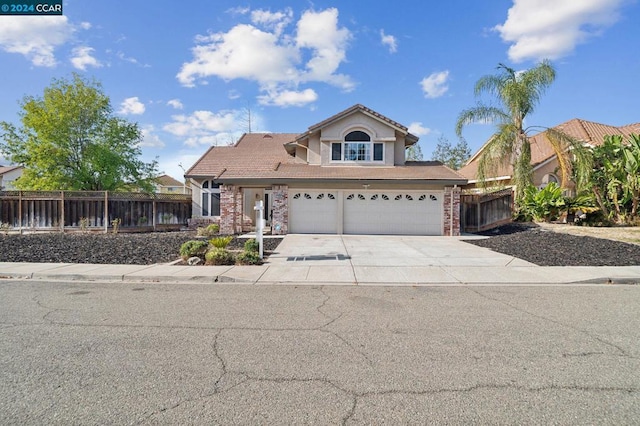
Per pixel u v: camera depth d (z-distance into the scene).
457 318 5.22
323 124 18.05
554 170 19.88
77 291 6.90
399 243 13.48
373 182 15.85
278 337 4.43
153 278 8.04
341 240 14.30
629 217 15.33
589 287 7.32
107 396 3.05
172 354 3.92
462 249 12.04
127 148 24.02
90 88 22.22
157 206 19.14
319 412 2.82
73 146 21.88
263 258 10.38
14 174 40.31
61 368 3.57
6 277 8.26
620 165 14.95
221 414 2.79
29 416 2.75
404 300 6.27
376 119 18.05
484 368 3.61
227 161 21.48
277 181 15.95
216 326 4.84
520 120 17.62
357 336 4.47
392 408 2.89
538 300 6.27
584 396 3.09
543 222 16.56
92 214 17.36
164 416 2.76
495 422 2.71
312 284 7.55
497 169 18.58
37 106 21.08
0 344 4.18
